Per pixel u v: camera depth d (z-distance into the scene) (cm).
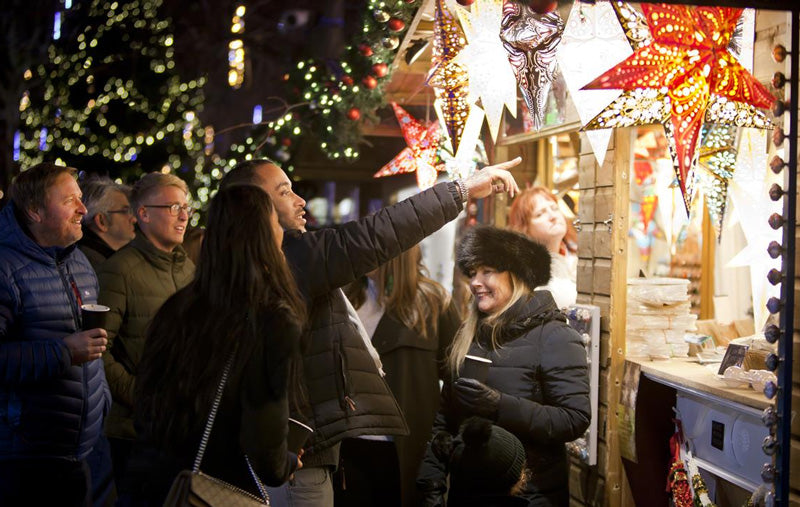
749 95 306
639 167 580
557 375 325
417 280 416
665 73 291
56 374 308
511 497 320
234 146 825
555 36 287
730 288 501
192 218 1071
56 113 1145
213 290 234
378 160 895
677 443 378
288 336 229
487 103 342
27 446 318
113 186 475
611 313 404
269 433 224
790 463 256
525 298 338
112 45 1170
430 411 411
